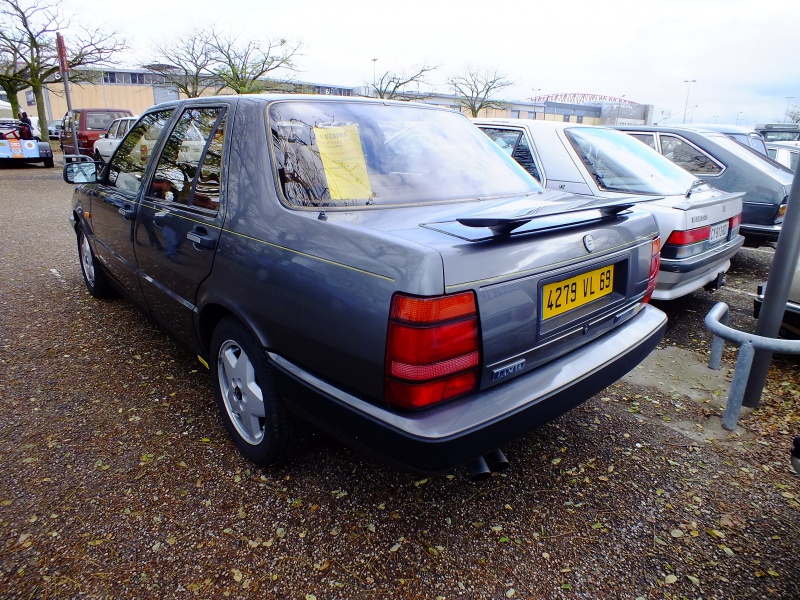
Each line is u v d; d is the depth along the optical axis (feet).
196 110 9.30
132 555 6.50
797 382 11.55
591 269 7.06
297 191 7.11
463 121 10.25
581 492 7.91
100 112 57.57
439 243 5.57
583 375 6.81
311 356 6.40
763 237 20.47
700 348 13.28
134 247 10.67
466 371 5.67
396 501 7.58
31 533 6.75
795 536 7.14
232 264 7.45
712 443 9.23
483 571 6.48
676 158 21.84
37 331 12.98
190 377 10.88
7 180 44.75
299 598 6.03
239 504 7.41
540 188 9.50
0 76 75.15
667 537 7.09
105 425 9.14
